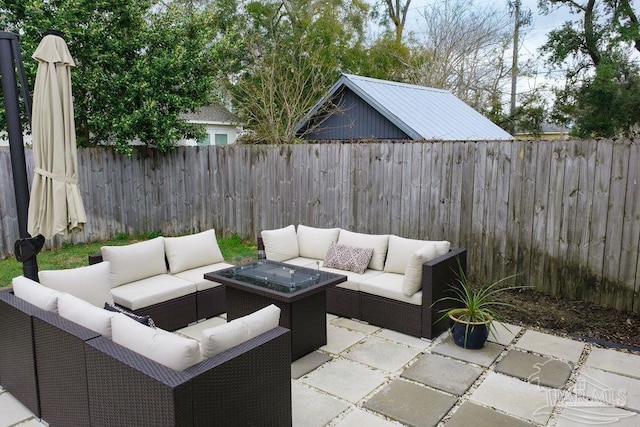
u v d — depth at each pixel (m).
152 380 1.97
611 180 4.50
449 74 16.73
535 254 5.07
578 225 4.75
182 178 8.35
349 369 3.57
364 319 4.52
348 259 4.89
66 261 6.65
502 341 4.04
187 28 8.21
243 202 7.75
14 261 6.59
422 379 3.39
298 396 3.16
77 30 6.86
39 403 2.87
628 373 3.44
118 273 4.30
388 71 16.75
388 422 2.85
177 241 4.86
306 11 15.12
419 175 5.83
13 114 3.24
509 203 5.19
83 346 2.38
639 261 4.40
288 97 12.19
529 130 15.92
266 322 2.53
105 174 7.96
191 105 8.02
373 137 9.39
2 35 3.14
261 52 14.09
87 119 7.93
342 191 6.59
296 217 7.15
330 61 14.44
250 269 4.35
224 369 2.13
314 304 3.83
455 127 9.06
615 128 12.53
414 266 4.08
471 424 2.83
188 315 4.41
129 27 7.66
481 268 5.47
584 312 4.59
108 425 2.29
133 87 7.30
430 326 4.03
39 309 2.86
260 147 7.41
